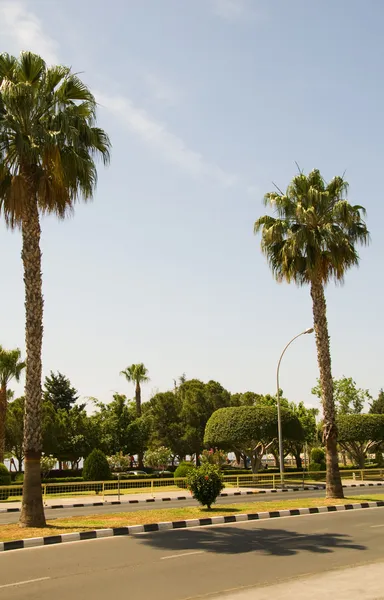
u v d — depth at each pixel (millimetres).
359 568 9672
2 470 33156
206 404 59000
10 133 16297
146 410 60656
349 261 23969
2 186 16781
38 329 15875
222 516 16828
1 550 12008
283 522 16375
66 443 49250
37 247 16250
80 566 10211
